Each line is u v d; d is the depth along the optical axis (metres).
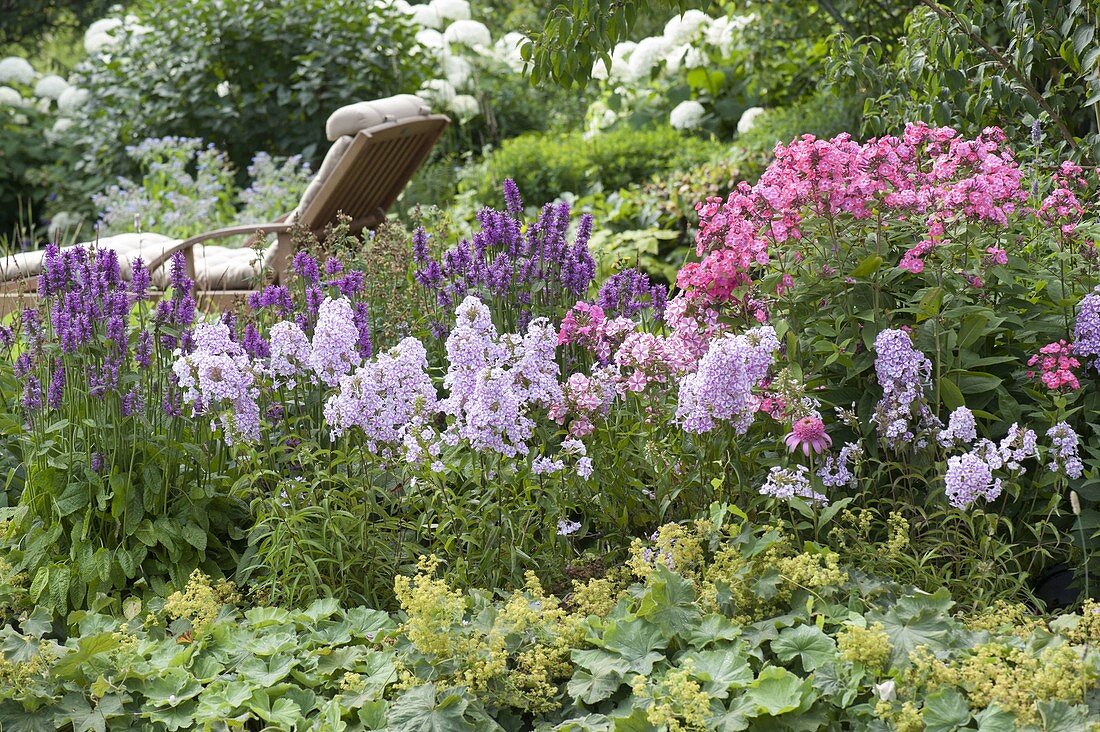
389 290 4.44
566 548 3.29
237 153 10.82
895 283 3.40
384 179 7.13
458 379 3.12
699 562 3.00
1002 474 3.21
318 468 3.37
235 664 2.90
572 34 4.02
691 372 3.37
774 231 3.30
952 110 4.92
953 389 3.19
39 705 2.72
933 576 3.00
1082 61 4.28
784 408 3.10
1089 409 3.30
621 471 3.40
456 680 2.66
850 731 2.54
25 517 3.52
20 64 12.53
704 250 3.43
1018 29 4.39
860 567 3.08
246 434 3.30
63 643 3.33
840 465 3.20
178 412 3.47
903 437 3.15
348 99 10.54
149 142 9.61
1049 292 3.40
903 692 2.50
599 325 3.60
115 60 11.16
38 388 3.53
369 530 3.28
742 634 2.77
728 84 10.47
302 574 3.18
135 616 3.24
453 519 3.21
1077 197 4.07
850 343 3.30
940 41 4.41
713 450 3.22
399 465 3.35
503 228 4.21
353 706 2.65
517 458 3.27
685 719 2.51
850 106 7.84
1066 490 3.22
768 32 8.99
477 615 2.89
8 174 11.82
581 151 9.45
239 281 6.10
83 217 10.60
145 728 2.72
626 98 11.04
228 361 3.25
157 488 3.45
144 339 3.47
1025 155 4.69
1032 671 2.46
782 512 3.25
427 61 11.10
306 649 2.94
